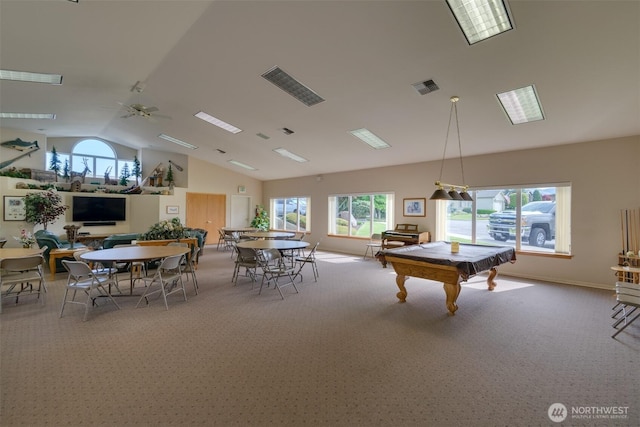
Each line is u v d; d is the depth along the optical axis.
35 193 6.64
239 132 6.78
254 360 2.47
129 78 4.69
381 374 2.28
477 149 5.80
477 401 1.96
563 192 5.21
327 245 9.19
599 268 4.78
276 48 3.61
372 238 7.58
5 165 7.19
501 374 2.29
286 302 4.05
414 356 2.57
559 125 4.46
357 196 8.46
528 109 4.30
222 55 3.90
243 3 2.96
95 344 2.72
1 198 6.37
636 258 4.09
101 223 8.43
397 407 1.90
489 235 6.04
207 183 10.20
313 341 2.85
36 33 3.28
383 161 7.31
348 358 2.53
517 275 5.62
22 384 2.08
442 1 2.65
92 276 3.38
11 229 6.48
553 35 2.81
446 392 2.06
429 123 4.96
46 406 1.85
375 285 4.98
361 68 3.77
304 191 9.92
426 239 6.62
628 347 2.74
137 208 8.99
